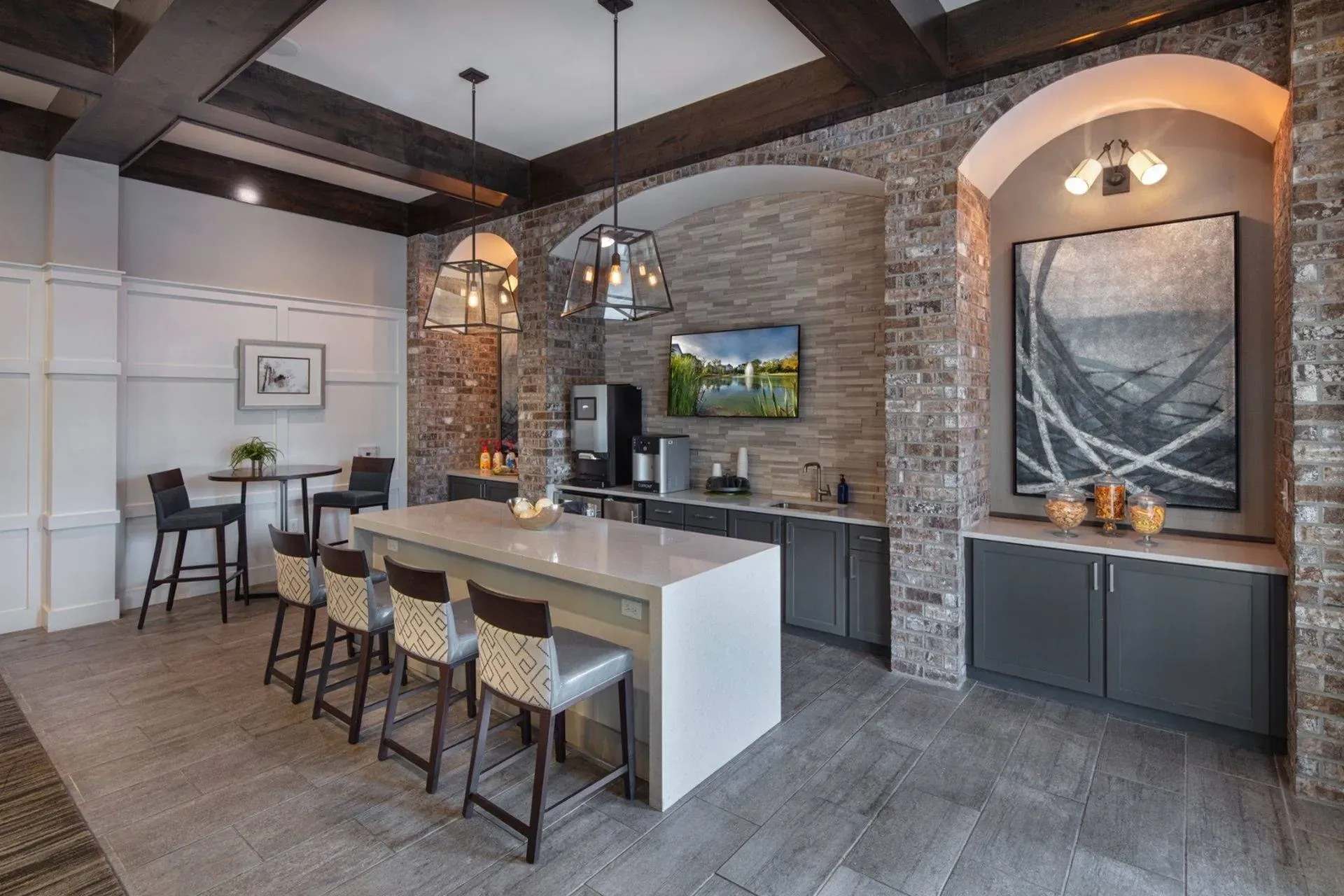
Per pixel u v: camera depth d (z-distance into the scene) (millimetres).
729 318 5137
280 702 3330
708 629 2635
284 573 3389
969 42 3154
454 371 6582
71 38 3021
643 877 2109
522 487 5645
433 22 3211
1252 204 3209
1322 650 2465
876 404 4453
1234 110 3078
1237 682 2857
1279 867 2145
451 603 2783
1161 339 3443
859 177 3830
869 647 4031
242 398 5285
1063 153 3699
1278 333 2982
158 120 3672
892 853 2223
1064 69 3068
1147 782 2631
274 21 2721
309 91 3791
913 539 3615
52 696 3385
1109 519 3383
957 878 2104
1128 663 3109
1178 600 2980
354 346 6027
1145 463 3508
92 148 4141
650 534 3357
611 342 5914
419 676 3676
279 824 2373
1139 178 3387
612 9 3084
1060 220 3717
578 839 2295
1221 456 3312
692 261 5336
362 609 2938
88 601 4434
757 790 2590
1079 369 3676
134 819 2400
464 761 2816
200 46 2910
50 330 4250
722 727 2738
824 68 3604
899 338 3605
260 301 5391
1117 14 2811
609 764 2779
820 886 2068
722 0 3039
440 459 6469
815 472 4727
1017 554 3391
